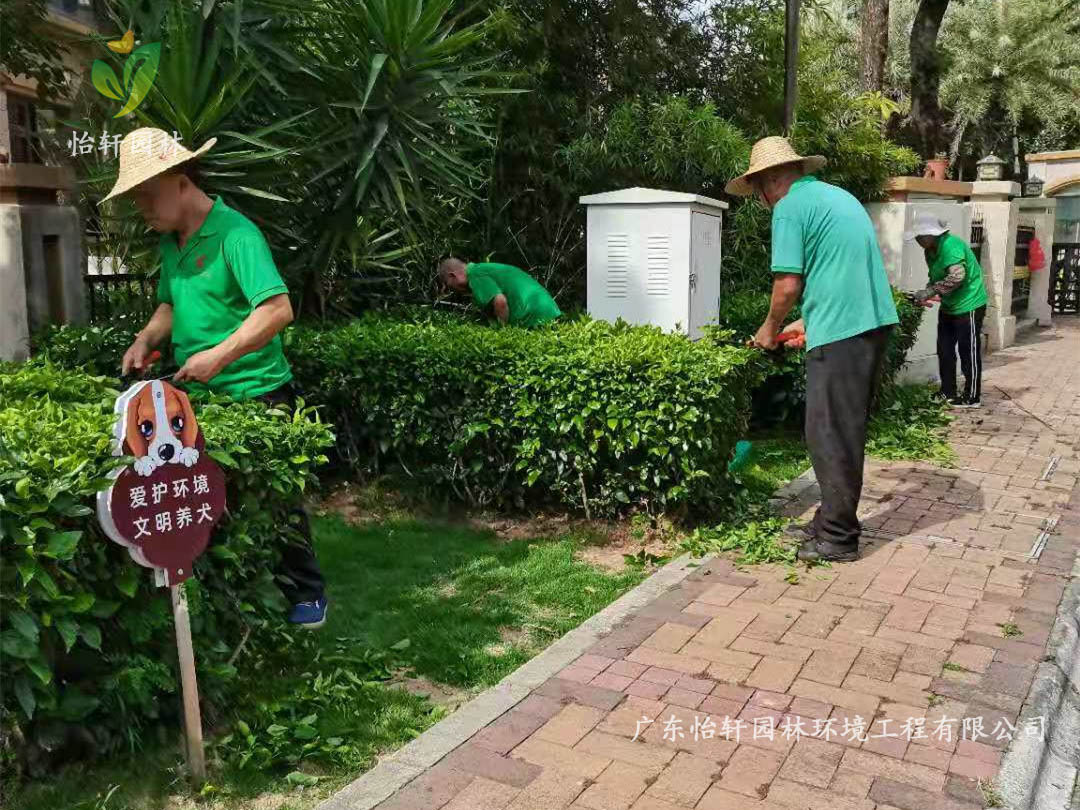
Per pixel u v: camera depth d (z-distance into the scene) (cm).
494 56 630
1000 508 553
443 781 273
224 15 519
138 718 281
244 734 292
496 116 786
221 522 303
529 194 840
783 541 484
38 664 238
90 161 575
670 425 460
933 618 393
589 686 331
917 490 589
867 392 451
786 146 461
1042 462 660
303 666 346
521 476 506
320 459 332
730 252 889
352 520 507
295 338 529
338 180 596
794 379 697
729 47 934
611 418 467
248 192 512
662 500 478
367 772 278
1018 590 426
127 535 249
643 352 471
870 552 474
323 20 577
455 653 361
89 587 256
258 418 321
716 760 287
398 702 323
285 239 590
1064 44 2853
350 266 686
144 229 543
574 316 649
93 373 469
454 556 460
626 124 806
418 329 543
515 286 608
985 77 2897
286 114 568
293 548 355
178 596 264
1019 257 1481
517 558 460
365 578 432
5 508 227
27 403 307
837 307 443
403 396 511
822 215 445
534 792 269
